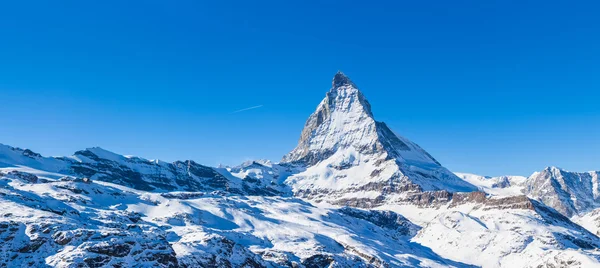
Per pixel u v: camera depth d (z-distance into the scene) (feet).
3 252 310.04
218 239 497.46
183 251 442.50
